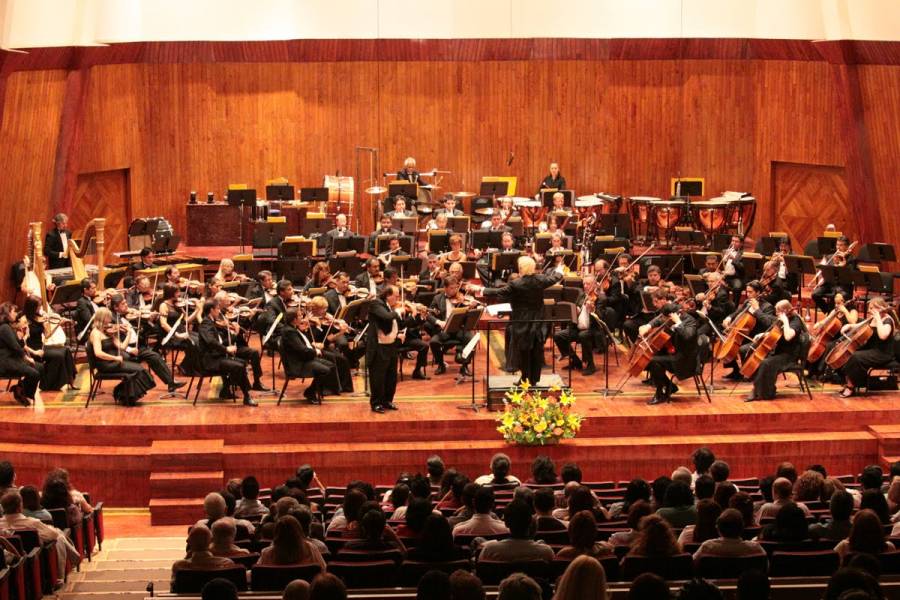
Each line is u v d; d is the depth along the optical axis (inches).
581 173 1072.8
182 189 1051.3
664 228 983.0
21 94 850.1
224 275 738.2
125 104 1006.4
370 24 1052.5
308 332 679.1
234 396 671.8
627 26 1056.8
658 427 639.1
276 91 1052.5
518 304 648.4
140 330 700.0
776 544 358.9
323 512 482.3
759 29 1024.9
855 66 914.1
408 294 761.0
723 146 1060.5
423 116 1066.1
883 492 470.9
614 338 738.8
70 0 869.8
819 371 704.4
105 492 614.5
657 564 334.0
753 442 629.9
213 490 601.9
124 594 407.8
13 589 356.2
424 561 349.4
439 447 621.6
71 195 911.0
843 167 987.3
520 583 242.2
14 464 619.8
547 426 617.9
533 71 1063.0
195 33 1032.8
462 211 1035.9
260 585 341.1
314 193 949.8
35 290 765.3
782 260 833.5
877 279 754.8
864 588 244.2
